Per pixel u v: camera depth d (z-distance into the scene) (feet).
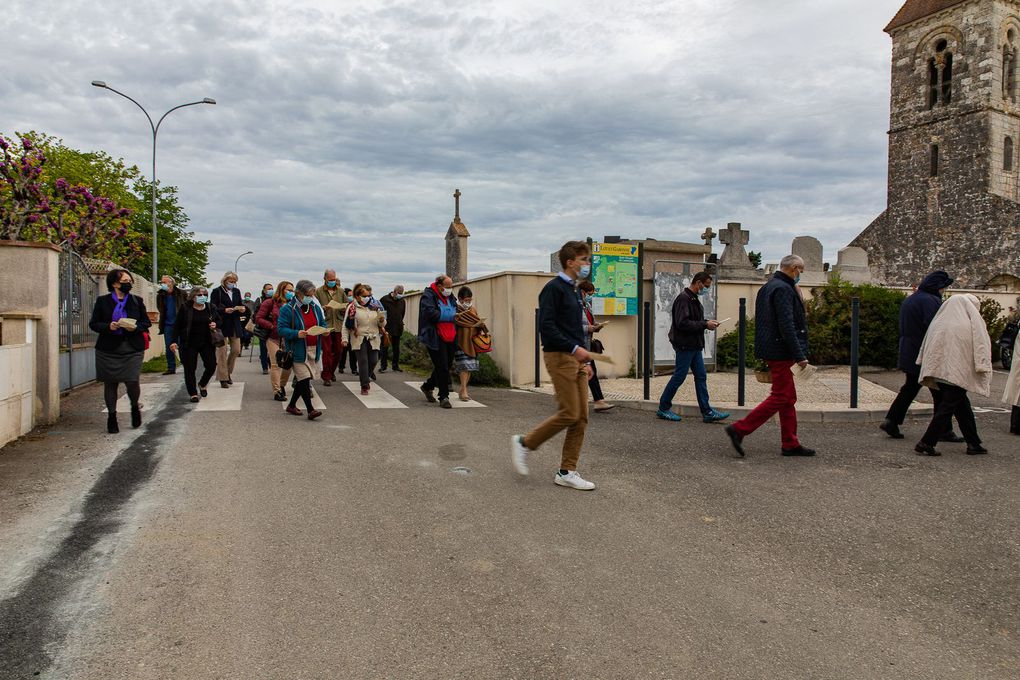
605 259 41.73
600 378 42.19
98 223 57.62
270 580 11.85
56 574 11.98
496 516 15.46
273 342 32.48
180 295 43.65
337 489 17.29
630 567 12.72
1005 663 9.62
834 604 11.35
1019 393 26.35
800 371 21.54
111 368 23.70
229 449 21.52
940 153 115.14
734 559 13.21
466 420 27.58
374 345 35.40
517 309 40.34
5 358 21.62
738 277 60.34
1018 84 112.27
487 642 9.91
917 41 117.70
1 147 48.73
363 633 10.11
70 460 19.93
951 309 22.20
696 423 28.25
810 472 19.89
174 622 10.34
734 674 9.19
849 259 74.13
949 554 13.61
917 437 25.70
